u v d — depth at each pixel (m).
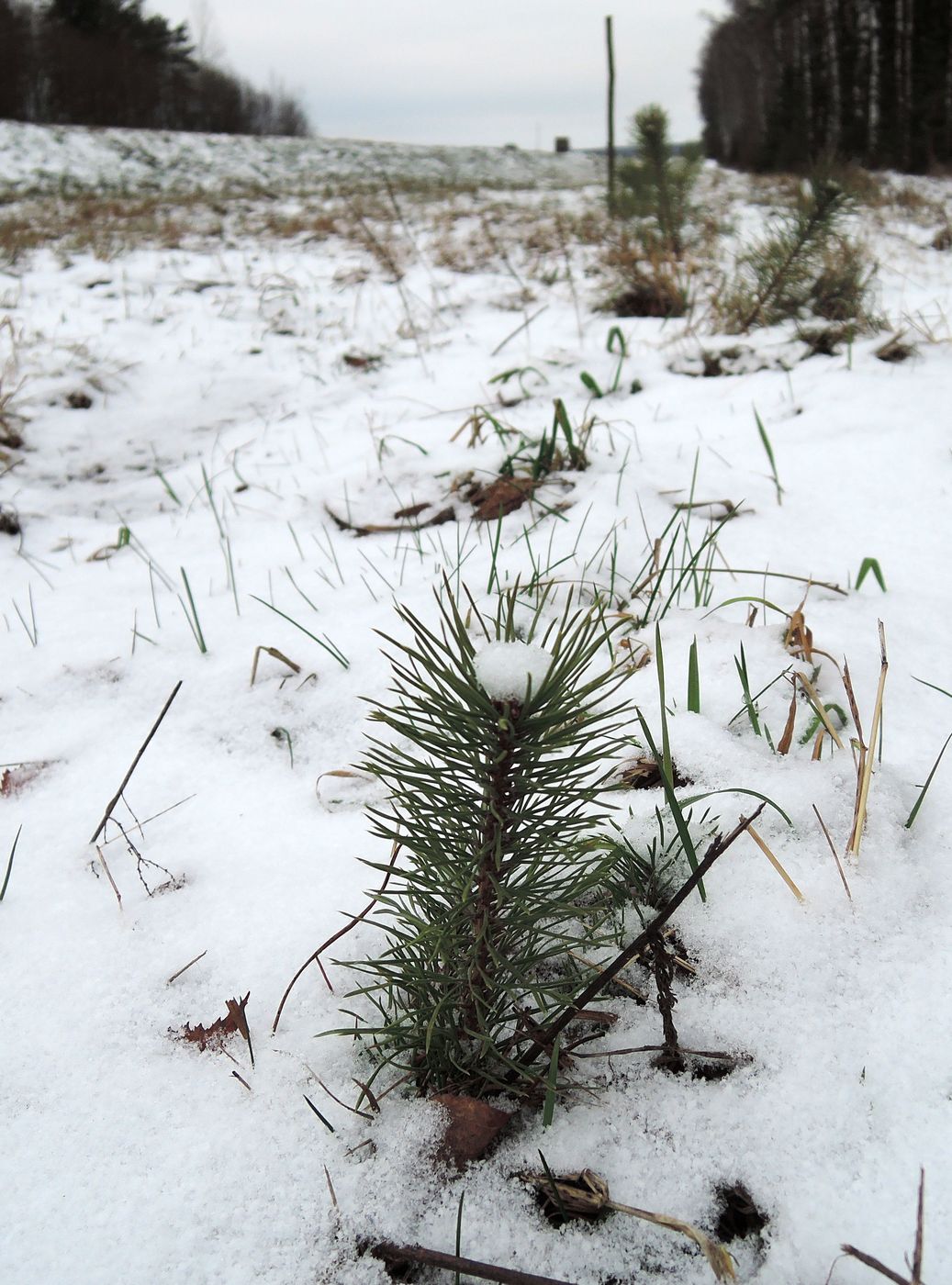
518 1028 0.37
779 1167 0.34
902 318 1.23
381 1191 0.34
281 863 0.48
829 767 0.49
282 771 0.55
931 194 3.24
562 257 2.03
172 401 1.23
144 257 2.19
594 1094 0.36
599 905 0.38
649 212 1.61
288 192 4.05
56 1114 0.37
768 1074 0.36
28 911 0.47
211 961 0.43
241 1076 0.38
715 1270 0.31
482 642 0.63
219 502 0.94
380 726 0.58
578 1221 0.33
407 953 0.41
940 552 0.69
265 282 1.89
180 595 0.75
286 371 1.33
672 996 0.37
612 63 2.51
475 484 0.85
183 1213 0.34
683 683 0.56
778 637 0.59
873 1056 0.36
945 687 0.56
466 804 0.34
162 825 0.52
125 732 0.60
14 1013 0.41
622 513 0.78
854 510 0.76
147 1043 0.40
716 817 0.46
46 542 0.89
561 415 0.84
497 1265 0.32
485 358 1.28
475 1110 0.35
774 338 1.14
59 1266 0.32
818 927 0.41
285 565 0.78
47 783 0.56
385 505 0.84
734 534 0.74
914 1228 0.32
